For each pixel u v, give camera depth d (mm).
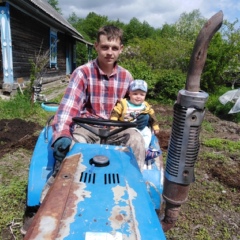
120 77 2795
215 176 4223
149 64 17141
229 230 2896
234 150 5551
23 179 3557
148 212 1325
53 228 1146
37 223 1173
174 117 1324
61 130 2178
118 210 1284
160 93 11586
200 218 3049
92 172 1581
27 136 5246
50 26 13086
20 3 8688
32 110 7062
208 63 12852
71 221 1187
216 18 1132
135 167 1728
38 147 2512
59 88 12602
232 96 9875
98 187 1446
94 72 2635
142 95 2812
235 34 13609
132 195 1419
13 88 8500
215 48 12852
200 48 1186
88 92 2670
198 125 1286
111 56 2547
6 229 2588
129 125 2156
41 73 8672
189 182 1381
